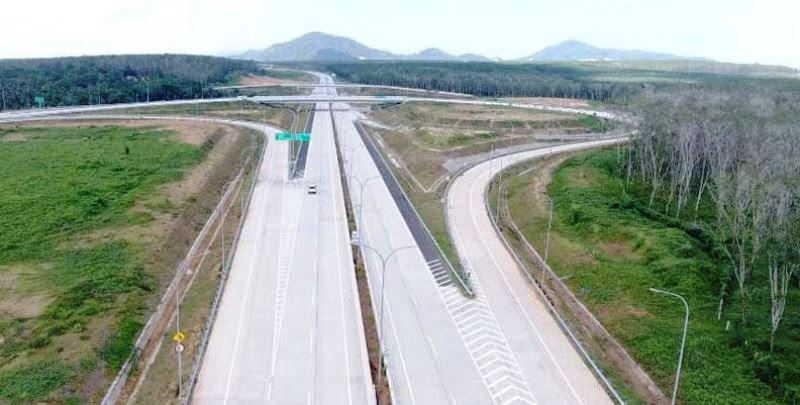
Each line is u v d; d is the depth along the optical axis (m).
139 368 49.94
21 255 66.94
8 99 180.75
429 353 52.44
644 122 104.56
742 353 51.56
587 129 161.12
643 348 52.78
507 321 58.53
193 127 153.00
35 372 46.25
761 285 63.81
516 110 184.00
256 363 49.66
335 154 134.75
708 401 45.31
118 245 70.69
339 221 86.69
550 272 70.25
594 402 46.12
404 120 178.75
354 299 61.72
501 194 102.19
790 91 169.25
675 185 99.31
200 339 53.19
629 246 73.19
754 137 87.50
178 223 80.44
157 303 60.41
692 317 57.12
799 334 54.72
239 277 66.38
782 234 58.34
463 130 152.50
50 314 54.34
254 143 142.88
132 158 112.31
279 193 101.12
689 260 66.00
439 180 111.44
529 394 46.91
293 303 60.41
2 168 101.62
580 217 82.38
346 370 49.06
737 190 71.25
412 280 67.38
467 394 46.72
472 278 68.12
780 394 46.06
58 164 105.25
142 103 196.75
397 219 88.56
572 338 55.09
